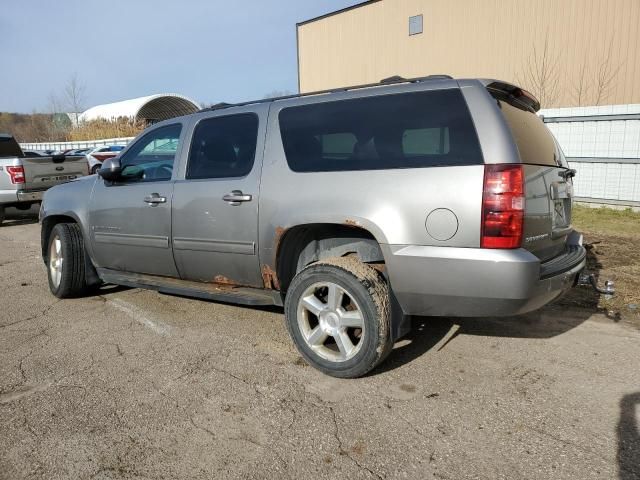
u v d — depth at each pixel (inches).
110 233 185.9
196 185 158.4
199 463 96.0
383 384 125.3
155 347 152.6
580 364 133.8
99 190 191.6
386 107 126.3
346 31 797.9
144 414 113.7
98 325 174.1
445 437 102.1
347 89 136.3
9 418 113.7
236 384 127.2
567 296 190.4
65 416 113.8
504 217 107.5
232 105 159.8
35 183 434.9
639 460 93.0
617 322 163.9
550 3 578.2
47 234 215.6
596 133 402.0
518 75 617.0
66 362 143.3
